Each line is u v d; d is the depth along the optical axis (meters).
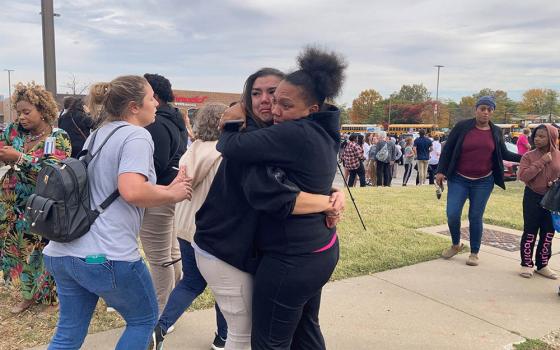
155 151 2.97
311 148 1.89
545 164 4.42
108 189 2.11
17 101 3.38
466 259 5.24
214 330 3.35
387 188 11.64
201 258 2.16
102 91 2.30
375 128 53.41
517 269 4.93
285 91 1.90
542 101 98.81
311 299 2.31
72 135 4.15
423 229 6.64
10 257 3.52
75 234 2.03
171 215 3.19
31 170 3.35
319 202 1.94
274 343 2.06
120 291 2.12
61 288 2.21
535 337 3.39
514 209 8.34
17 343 3.10
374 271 4.73
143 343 2.24
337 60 1.94
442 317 3.69
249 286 2.13
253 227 2.01
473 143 4.86
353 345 3.21
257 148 1.85
